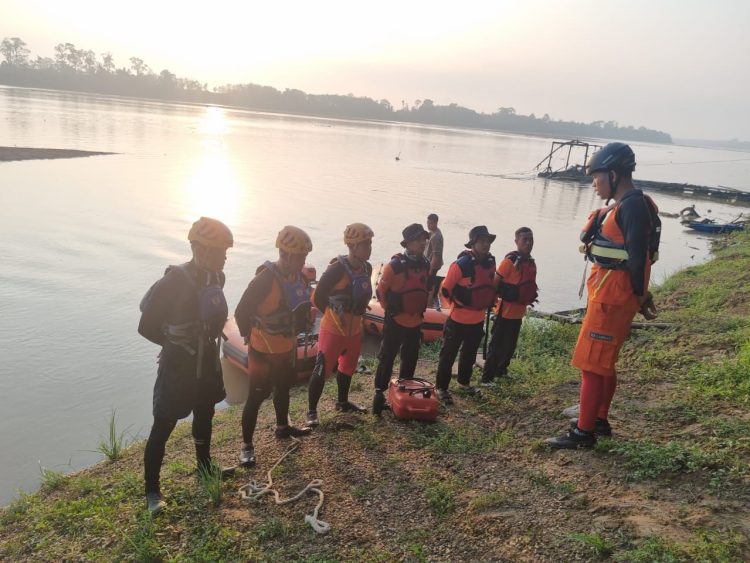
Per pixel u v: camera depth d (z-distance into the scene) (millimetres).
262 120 143375
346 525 3814
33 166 31469
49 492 5086
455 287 5863
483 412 5723
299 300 4555
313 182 34969
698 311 8531
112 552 3729
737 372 5082
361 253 5211
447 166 56812
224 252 3910
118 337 10156
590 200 37562
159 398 3936
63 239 16656
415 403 5383
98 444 6875
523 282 6285
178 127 77500
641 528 3184
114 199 23609
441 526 3699
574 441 4379
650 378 5605
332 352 5418
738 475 3494
